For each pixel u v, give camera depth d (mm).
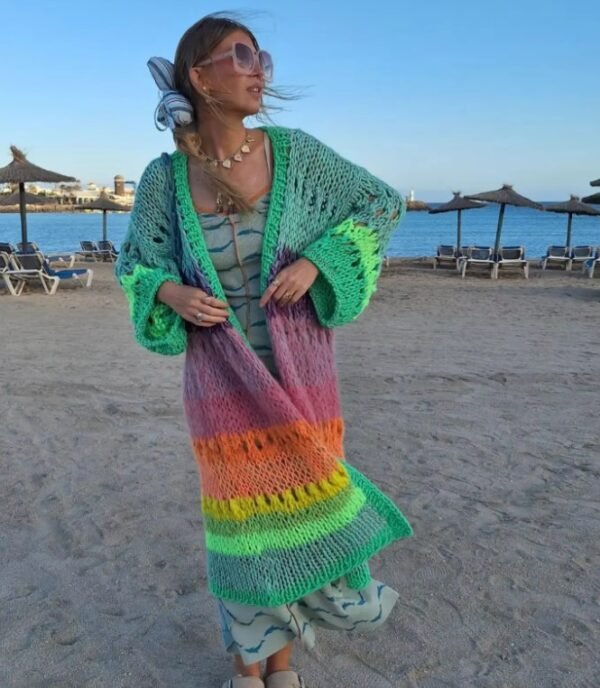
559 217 117750
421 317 10688
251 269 1877
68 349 8031
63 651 2500
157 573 3025
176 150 1982
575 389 5965
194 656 2473
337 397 2010
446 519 3475
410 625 2605
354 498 1888
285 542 1851
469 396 5742
